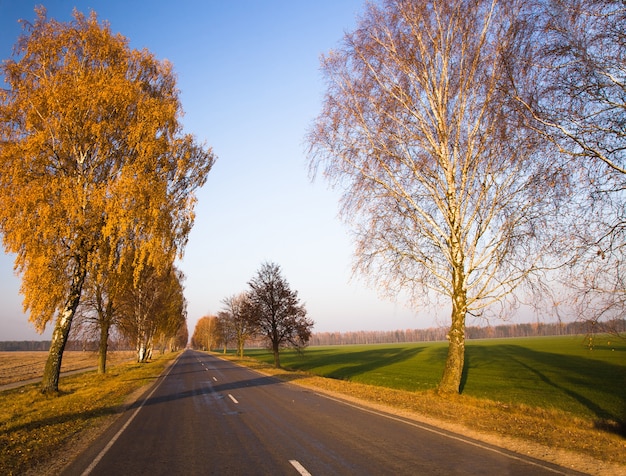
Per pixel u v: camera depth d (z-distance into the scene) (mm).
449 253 15188
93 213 16219
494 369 33375
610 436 9281
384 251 14953
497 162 13492
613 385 22594
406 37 13992
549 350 53625
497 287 13961
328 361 51094
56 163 16781
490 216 13945
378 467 6195
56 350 18297
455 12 13633
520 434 8625
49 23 17250
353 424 9828
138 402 14844
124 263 18094
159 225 17344
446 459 6637
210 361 51812
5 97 16016
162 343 92125
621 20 7934
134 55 19234
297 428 9391
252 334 42000
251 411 12117
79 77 16969
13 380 31922
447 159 14461
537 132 9805
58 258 15953
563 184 10023
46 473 6410
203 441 8273
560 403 16797
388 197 14836
